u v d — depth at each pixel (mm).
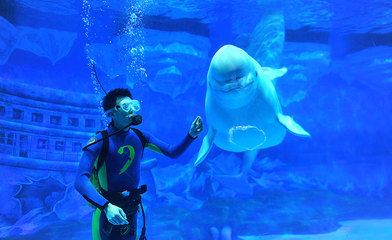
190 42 16844
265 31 13297
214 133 7344
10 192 11859
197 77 17984
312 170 18688
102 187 2811
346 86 20578
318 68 18516
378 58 19172
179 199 15539
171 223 11602
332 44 19969
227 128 6910
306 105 19859
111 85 16938
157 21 16688
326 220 11828
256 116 6684
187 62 16906
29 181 12359
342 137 20203
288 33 18766
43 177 12734
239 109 6445
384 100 20703
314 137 19906
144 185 2951
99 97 14992
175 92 17328
